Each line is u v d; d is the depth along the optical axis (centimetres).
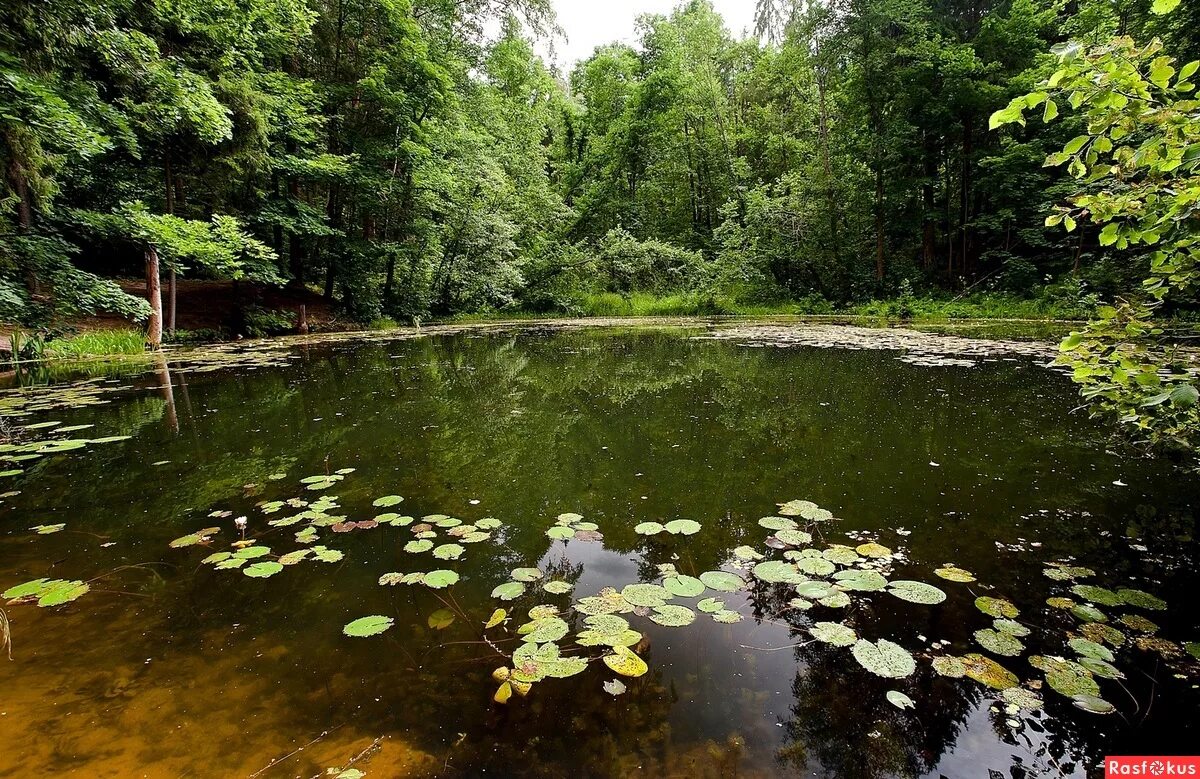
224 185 1049
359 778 106
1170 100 156
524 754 113
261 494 267
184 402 491
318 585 183
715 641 151
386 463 316
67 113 663
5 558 202
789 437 355
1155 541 200
